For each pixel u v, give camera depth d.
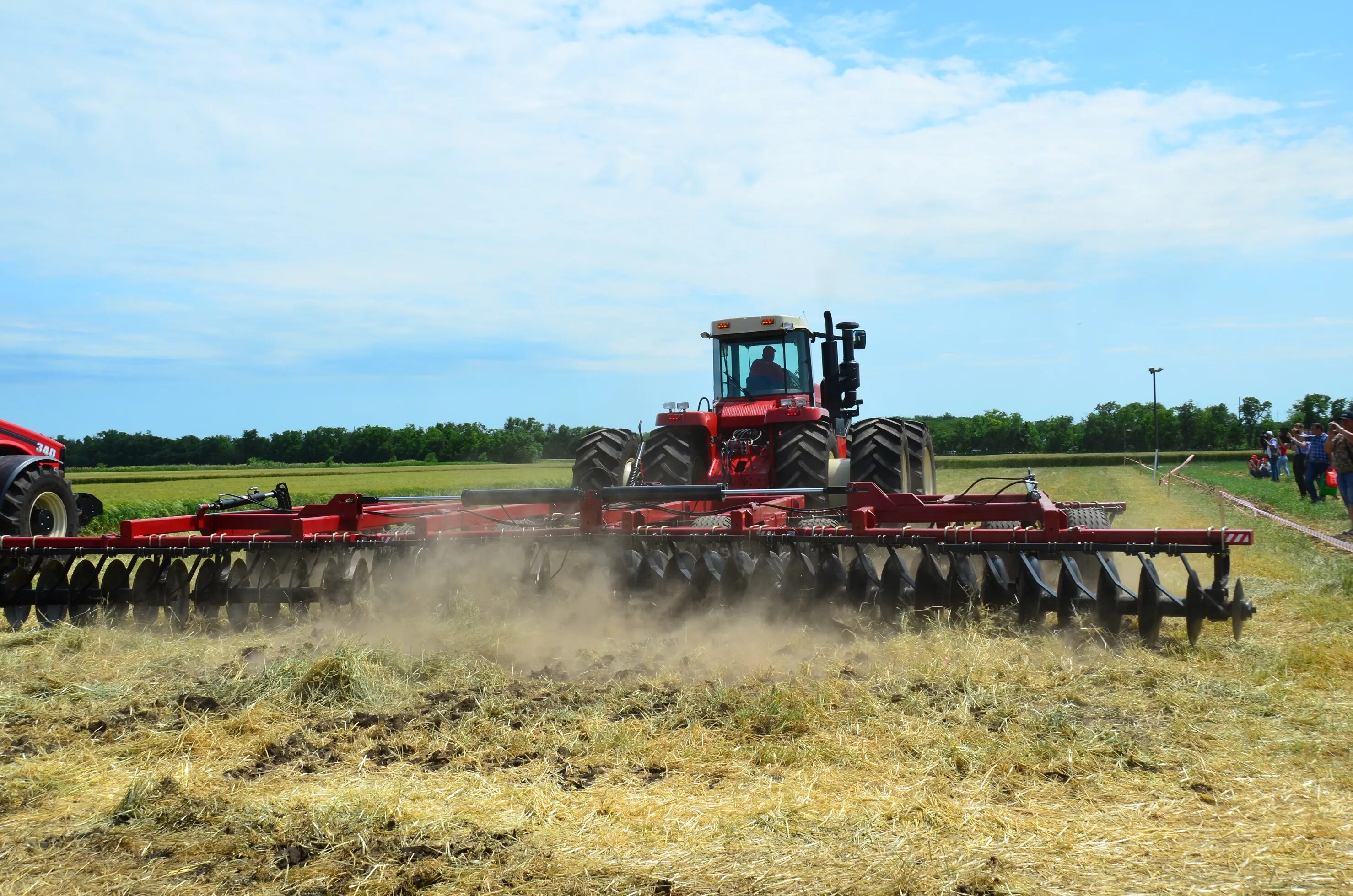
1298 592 7.57
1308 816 3.35
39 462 9.70
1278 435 29.41
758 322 9.94
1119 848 3.13
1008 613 5.84
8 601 7.15
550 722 4.48
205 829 3.42
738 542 6.35
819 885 2.91
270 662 5.44
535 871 3.05
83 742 4.38
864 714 4.45
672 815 3.48
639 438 9.48
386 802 3.61
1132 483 31.00
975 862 3.03
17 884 3.04
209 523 7.31
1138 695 4.75
